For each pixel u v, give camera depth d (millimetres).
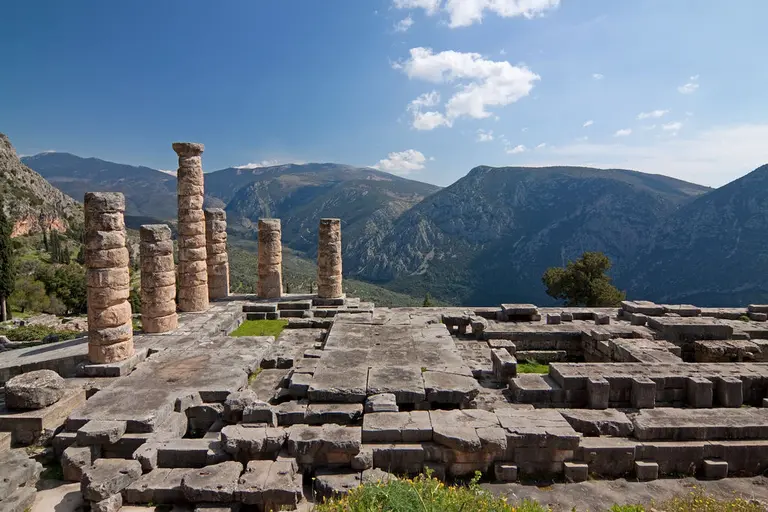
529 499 8859
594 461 9688
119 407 11141
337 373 12625
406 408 11570
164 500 8648
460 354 15758
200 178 22391
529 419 10359
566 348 18156
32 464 9508
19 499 8648
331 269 25562
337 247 25766
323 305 24984
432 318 19703
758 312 21734
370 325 17938
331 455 9391
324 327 21000
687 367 13234
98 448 10125
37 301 48594
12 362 14727
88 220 14664
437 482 8250
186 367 13961
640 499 8953
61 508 8898
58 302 50219
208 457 9477
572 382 12367
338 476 9062
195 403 11969
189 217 21953
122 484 8781
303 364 13594
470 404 11516
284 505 8289
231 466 9031
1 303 42156
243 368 13914
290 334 19422
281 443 9516
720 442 10055
